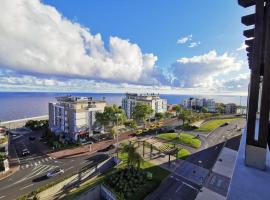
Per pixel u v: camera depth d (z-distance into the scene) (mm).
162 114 85562
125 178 29766
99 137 56188
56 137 55562
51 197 26953
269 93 3180
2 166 35781
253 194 2875
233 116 94938
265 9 3158
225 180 30797
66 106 57969
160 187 28703
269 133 3719
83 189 28281
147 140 46500
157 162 37406
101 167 36594
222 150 45031
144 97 93750
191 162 37750
